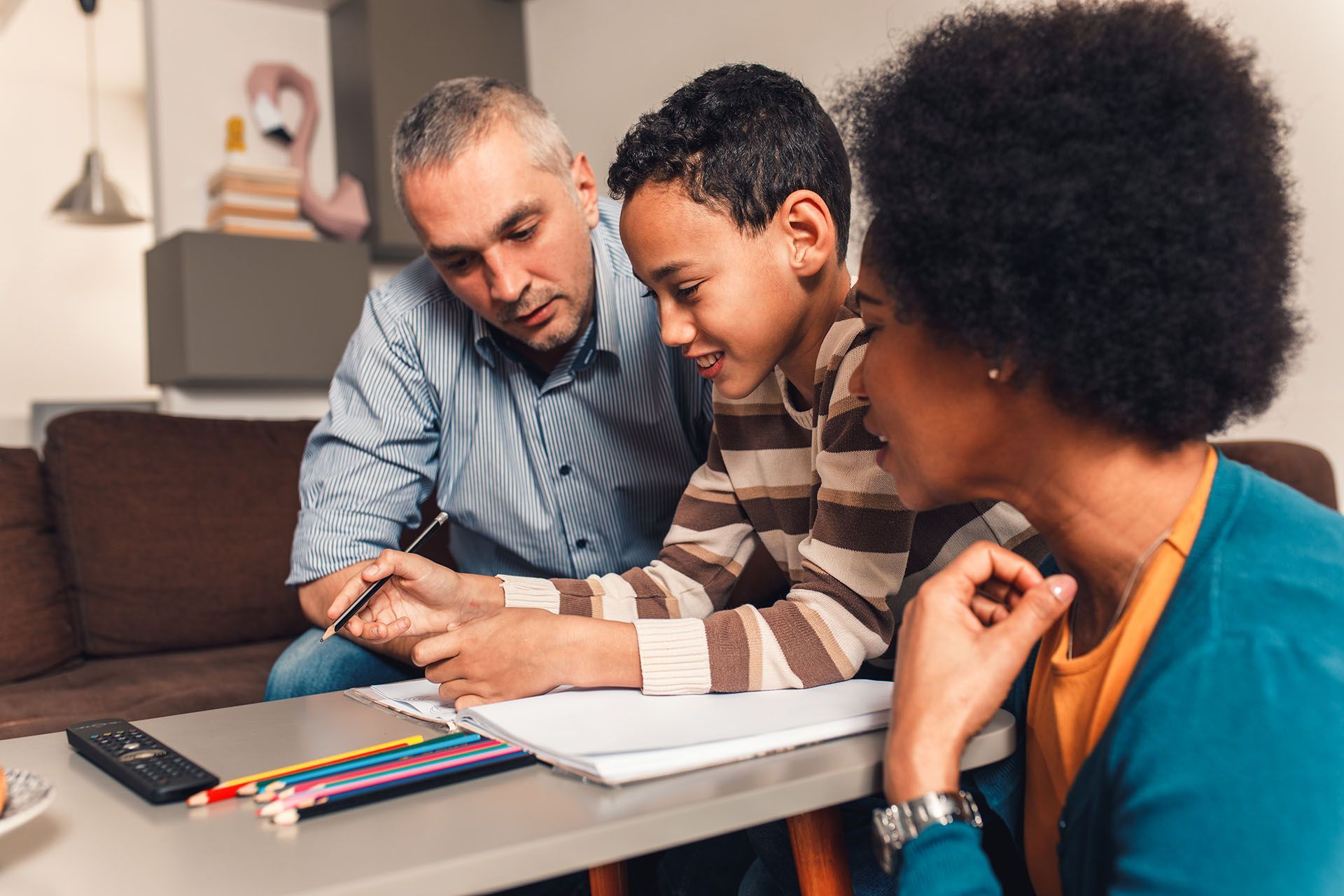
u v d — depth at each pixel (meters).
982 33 0.61
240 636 2.21
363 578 0.92
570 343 1.46
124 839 0.55
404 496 1.51
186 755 0.72
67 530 2.10
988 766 0.72
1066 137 0.56
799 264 0.89
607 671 0.82
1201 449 0.62
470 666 0.81
